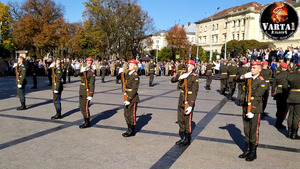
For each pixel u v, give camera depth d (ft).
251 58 69.46
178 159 14.88
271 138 19.60
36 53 146.30
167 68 96.53
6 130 19.85
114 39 135.13
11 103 31.12
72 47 198.08
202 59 199.21
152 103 33.27
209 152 16.16
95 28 131.95
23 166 13.47
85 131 20.02
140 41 140.36
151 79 55.42
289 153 16.44
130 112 18.80
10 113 25.75
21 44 152.05
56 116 23.79
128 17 126.93
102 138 18.38
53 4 143.33
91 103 32.09
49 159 14.47
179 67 42.11
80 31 198.39
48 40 130.11
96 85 54.70
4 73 72.74
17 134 18.89
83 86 20.72
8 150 15.72
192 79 16.75
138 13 129.80
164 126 21.90
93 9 128.77
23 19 134.10
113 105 30.99
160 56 226.79
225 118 25.59
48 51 152.76
